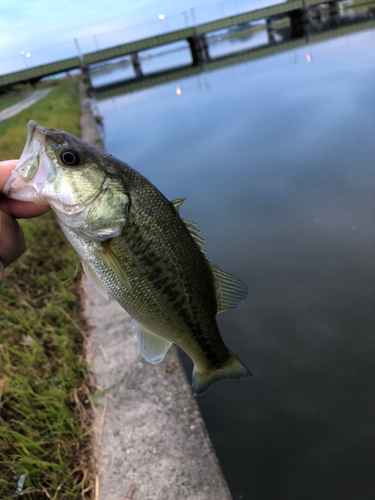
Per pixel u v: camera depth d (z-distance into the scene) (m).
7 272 0.72
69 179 0.31
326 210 0.93
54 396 0.47
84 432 0.45
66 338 0.55
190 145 1.79
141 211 0.33
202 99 3.00
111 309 0.65
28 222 0.96
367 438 0.48
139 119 2.80
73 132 2.34
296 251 0.82
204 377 0.39
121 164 0.33
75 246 0.33
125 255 0.32
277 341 0.63
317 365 0.58
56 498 0.38
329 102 1.88
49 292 0.70
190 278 0.35
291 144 1.43
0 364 0.50
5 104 6.94
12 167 0.30
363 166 1.09
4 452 0.41
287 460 0.48
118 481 0.40
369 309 0.64
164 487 0.39
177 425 0.44
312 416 0.52
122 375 0.52
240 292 0.37
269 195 1.08
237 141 1.66
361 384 0.54
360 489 0.44
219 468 0.40
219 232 0.96
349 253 0.77
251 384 0.57
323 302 0.68
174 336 0.36
